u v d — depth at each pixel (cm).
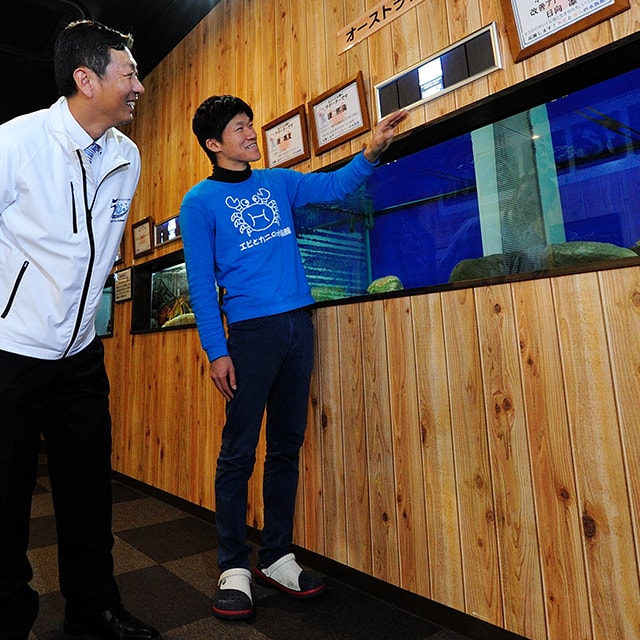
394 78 146
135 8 254
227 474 136
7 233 101
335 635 119
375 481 142
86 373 115
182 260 256
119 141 120
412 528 132
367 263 162
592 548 100
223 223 142
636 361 96
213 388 214
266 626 123
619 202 111
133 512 225
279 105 191
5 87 322
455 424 124
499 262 125
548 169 122
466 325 124
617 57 104
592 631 99
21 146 99
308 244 177
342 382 154
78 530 114
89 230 108
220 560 135
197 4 243
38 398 104
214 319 135
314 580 139
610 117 113
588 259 107
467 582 119
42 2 247
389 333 142
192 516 218
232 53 222
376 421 143
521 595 109
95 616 115
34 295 102
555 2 111
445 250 143
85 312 110
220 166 147
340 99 161
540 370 110
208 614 130
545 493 107
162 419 250
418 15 142
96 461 115
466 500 121
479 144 136
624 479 96
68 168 105
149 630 113
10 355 99
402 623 125
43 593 143
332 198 149
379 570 139
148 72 304
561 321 107
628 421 96
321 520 158
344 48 164
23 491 102
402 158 154
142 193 294
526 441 111
